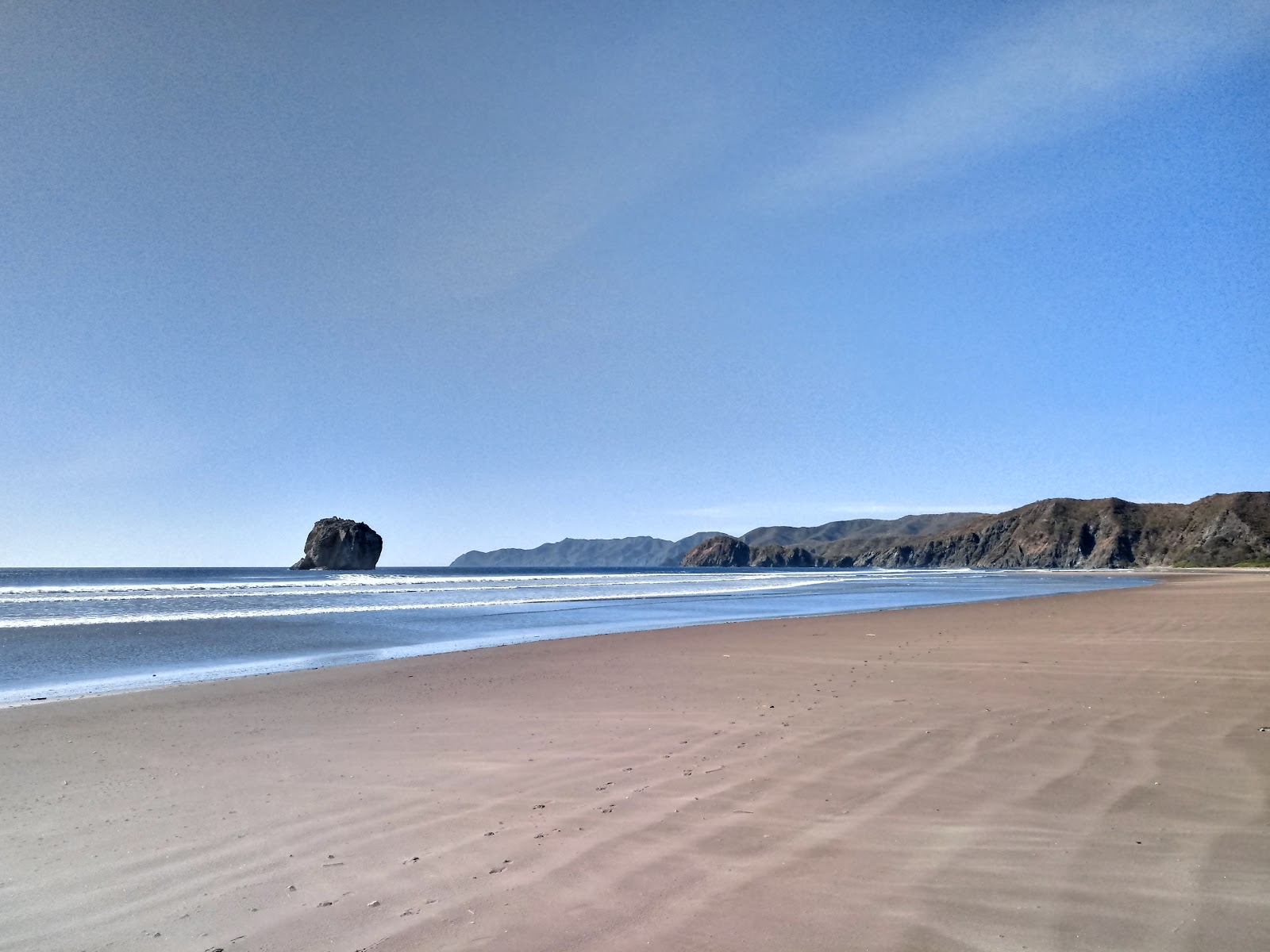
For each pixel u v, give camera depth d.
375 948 3.36
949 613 24.42
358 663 15.55
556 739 7.67
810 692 9.85
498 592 50.38
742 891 3.75
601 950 3.20
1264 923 3.21
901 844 4.28
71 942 3.58
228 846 4.88
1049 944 3.09
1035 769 5.71
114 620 26.06
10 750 8.00
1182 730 6.76
